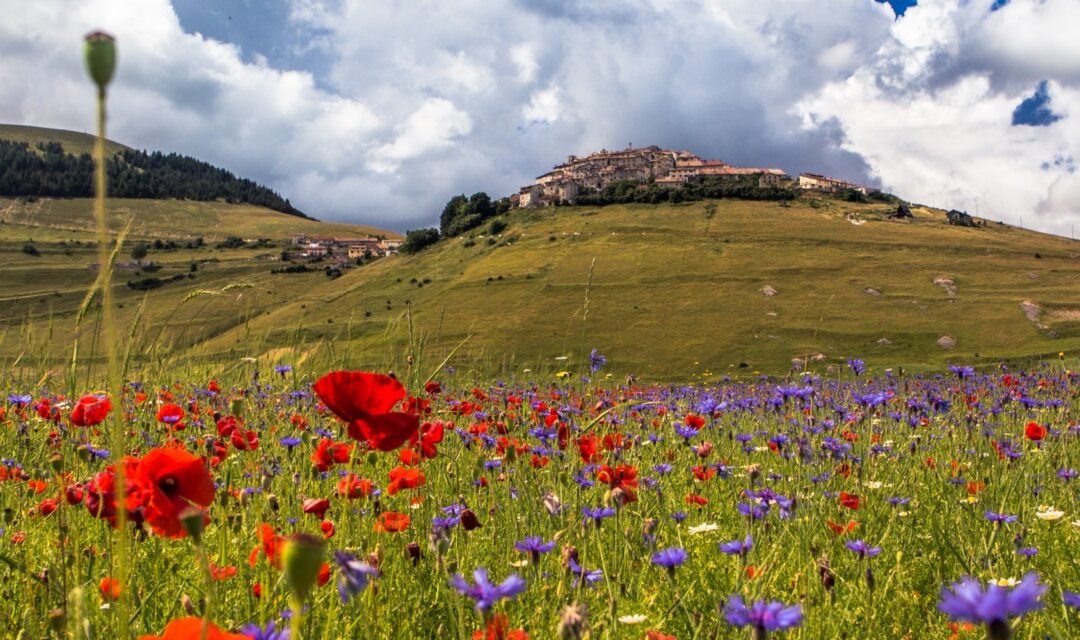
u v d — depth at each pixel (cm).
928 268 10231
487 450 471
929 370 3731
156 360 603
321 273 14700
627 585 319
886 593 327
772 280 9781
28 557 300
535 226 13675
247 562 288
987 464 519
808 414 576
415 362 414
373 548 302
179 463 198
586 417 631
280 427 544
